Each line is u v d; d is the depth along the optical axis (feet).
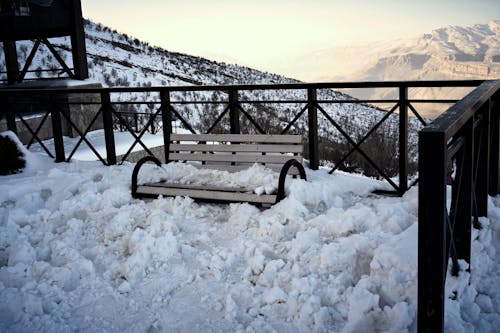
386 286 9.56
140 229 13.33
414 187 16.35
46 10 36.19
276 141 16.78
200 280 11.37
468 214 9.95
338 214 13.64
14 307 10.34
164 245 12.52
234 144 17.53
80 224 14.79
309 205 15.10
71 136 33.99
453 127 7.02
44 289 11.09
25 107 34.04
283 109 90.99
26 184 18.62
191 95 118.62
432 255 6.75
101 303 10.69
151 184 17.07
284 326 9.36
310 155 18.89
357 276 10.80
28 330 9.68
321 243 12.21
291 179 15.51
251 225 14.03
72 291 11.19
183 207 15.67
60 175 20.17
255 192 15.07
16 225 14.88
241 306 10.19
